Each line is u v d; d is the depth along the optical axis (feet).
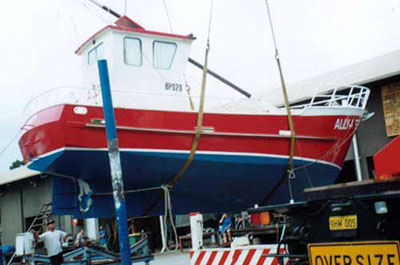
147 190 32.91
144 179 31.55
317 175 36.81
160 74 33.60
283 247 20.38
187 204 35.06
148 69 33.22
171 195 33.83
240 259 22.31
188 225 67.15
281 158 33.63
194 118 30.78
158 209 34.27
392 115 51.16
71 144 27.96
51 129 28.14
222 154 31.42
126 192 32.55
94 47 34.27
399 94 50.78
